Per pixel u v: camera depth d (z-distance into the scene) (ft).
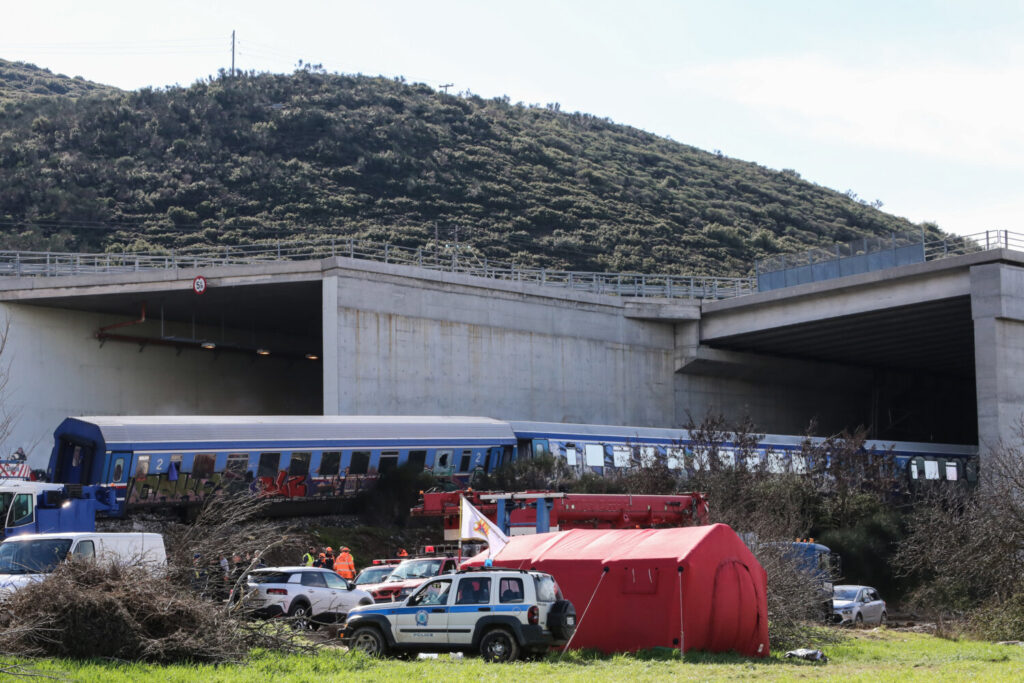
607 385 224.12
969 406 319.68
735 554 73.92
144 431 130.41
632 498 108.06
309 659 61.00
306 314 213.46
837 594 120.06
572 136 613.93
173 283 183.11
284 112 502.79
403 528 151.53
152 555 69.05
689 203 541.34
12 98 534.78
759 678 59.47
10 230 374.02
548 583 68.44
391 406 183.42
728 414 249.55
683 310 233.76
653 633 71.41
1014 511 110.52
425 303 191.62
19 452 151.02
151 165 439.22
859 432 184.03
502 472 162.09
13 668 49.03
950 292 193.16
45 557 67.00
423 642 67.56
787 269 222.89
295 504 144.97
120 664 55.01
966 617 110.42
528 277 366.63
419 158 498.28
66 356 192.85
